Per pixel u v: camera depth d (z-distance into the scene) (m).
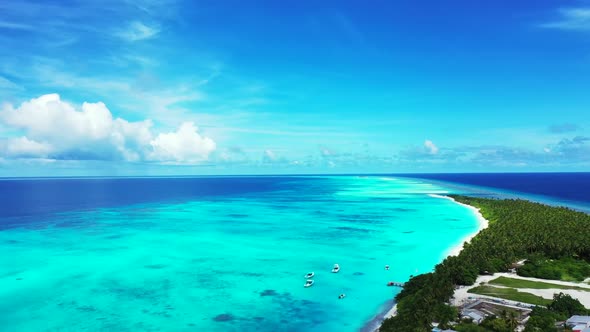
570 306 62.75
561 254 95.81
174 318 69.06
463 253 93.75
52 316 69.44
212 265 101.44
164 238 135.12
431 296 65.56
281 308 73.94
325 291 82.88
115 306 74.06
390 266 100.56
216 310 72.75
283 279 90.50
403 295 75.88
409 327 56.97
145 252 114.50
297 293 81.69
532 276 84.56
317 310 73.12
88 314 70.31
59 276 91.44
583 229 111.88
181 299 77.81
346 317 70.12
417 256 110.12
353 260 106.31
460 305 67.81
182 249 118.62
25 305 74.25
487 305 67.06
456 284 79.50
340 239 133.62
